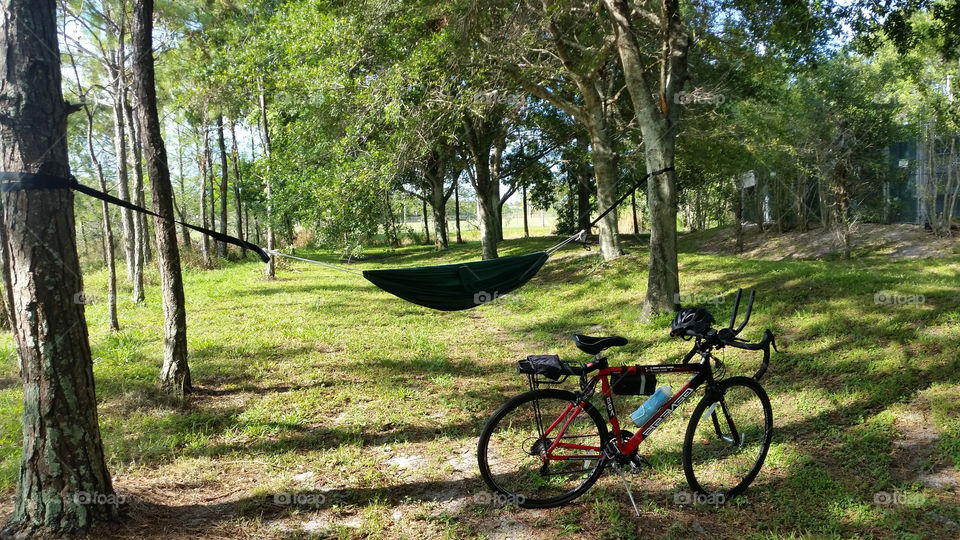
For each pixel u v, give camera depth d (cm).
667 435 478
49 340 322
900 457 410
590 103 1505
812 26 974
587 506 375
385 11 1271
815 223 2409
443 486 409
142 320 1082
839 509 352
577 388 638
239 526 358
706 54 1496
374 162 1261
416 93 1329
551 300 1245
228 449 491
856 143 1869
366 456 470
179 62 1454
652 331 865
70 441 329
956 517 333
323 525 362
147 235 2094
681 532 339
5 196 316
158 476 433
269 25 1510
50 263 322
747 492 384
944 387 502
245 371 745
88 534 328
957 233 1828
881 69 1881
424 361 788
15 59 313
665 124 930
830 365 602
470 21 1148
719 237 2714
